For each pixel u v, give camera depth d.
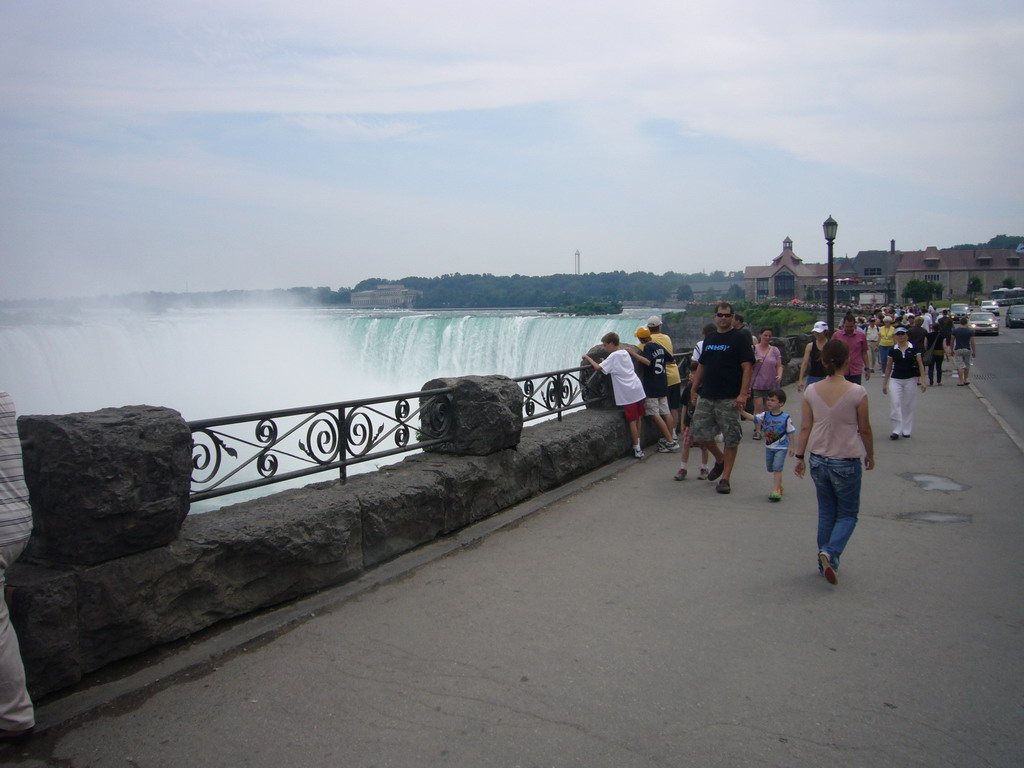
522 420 6.62
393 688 3.57
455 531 5.89
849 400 4.88
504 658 3.87
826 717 3.31
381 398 5.53
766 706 3.40
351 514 4.84
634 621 4.32
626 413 8.85
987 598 4.66
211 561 3.98
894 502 7.01
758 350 10.48
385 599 4.62
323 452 5.12
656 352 9.24
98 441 3.44
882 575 5.07
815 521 6.36
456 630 4.20
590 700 3.45
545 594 4.73
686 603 4.59
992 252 133.38
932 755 3.02
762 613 4.44
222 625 4.13
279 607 4.43
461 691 3.54
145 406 3.87
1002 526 6.20
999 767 2.94
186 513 3.86
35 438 3.46
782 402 6.97
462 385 6.24
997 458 8.97
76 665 3.43
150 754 3.05
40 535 3.52
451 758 3.02
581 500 7.05
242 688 3.56
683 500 7.07
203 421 4.11
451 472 5.80
